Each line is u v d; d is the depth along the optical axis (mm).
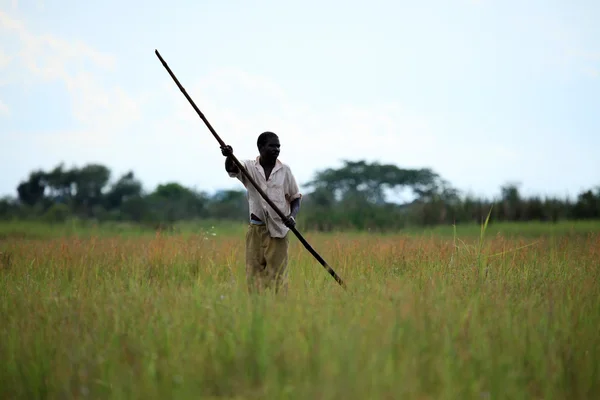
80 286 25516
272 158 25438
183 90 23922
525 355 15031
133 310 18641
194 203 173500
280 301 19609
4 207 172000
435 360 14023
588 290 21922
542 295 22000
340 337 15102
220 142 24156
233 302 19219
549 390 13312
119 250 38094
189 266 32438
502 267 29094
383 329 15500
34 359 15039
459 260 30078
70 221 120938
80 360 14633
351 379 12547
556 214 103000
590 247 35031
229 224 101438
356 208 109500
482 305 19156
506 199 106562
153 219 132250
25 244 46562
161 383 13227
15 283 27031
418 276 25141
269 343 15016
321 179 191750
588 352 15477
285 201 25734
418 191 189750
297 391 12555
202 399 13203
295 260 32094
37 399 13641
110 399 13016
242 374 13719
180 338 15992
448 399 12500
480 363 14164
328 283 25453
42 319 18625
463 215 104000
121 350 15406
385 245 39094
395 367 13625
